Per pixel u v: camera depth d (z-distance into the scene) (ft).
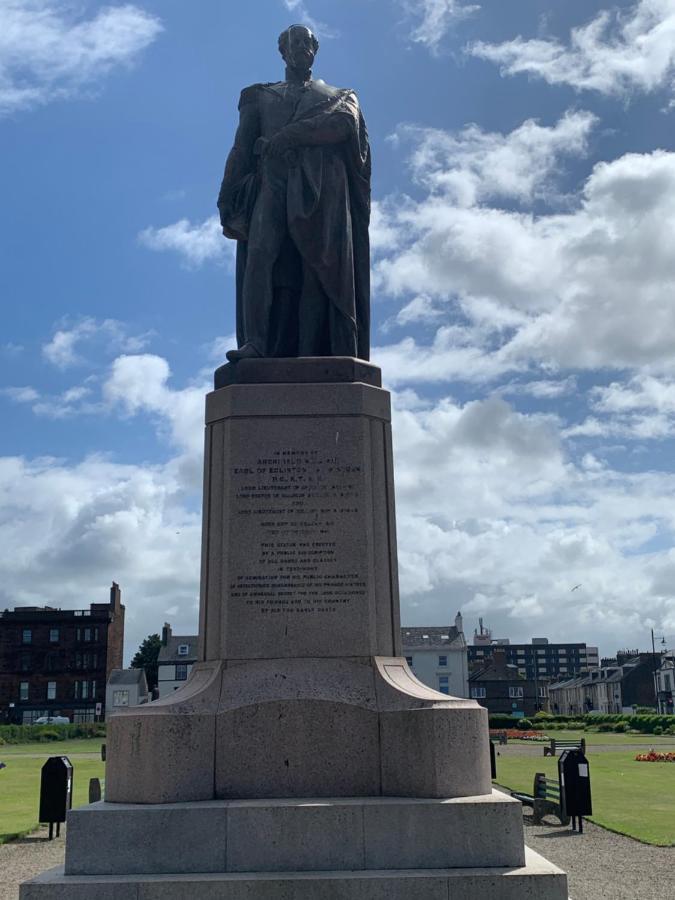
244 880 19.61
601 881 30.78
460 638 296.30
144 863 20.48
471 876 19.75
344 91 31.60
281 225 30.17
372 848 20.66
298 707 23.20
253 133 31.50
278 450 26.43
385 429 27.40
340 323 29.76
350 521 25.88
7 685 257.55
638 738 169.68
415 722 22.70
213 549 26.13
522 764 92.63
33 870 33.83
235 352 28.30
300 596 25.26
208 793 22.45
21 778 84.99
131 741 22.48
